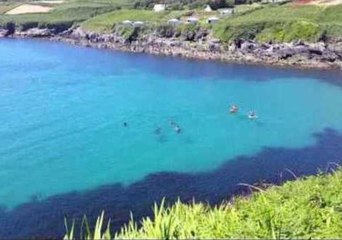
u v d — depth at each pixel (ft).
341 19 514.68
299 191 74.18
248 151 229.86
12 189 184.34
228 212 60.80
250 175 199.21
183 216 56.80
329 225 56.85
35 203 171.63
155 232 50.72
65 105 307.78
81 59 485.56
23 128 259.39
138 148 232.12
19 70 423.23
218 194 178.81
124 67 437.17
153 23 591.78
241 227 53.72
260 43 487.61
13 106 303.27
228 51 500.33
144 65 447.83
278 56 468.75
